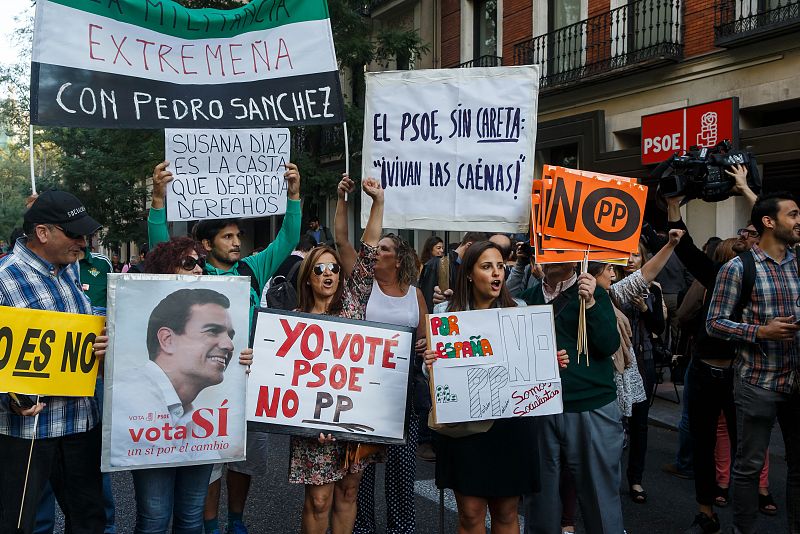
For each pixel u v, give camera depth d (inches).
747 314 155.4
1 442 116.4
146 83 156.8
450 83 162.6
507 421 133.9
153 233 158.6
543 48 583.8
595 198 143.6
